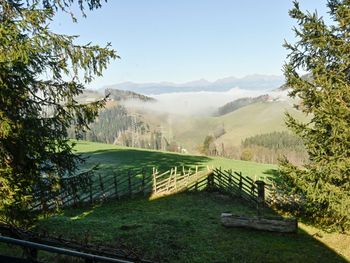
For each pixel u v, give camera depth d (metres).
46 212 12.20
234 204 22.00
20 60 8.80
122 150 49.69
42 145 10.21
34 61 9.70
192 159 43.44
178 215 19.16
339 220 15.23
